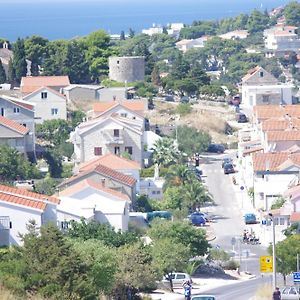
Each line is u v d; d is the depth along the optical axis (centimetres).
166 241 8450
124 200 10244
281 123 14162
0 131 13300
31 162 13525
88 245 6694
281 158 12356
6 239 7675
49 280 5700
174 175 12669
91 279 5875
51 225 6203
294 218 10581
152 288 7438
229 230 11131
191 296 6725
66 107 15962
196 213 11631
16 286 5588
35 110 15712
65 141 14725
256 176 12156
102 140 13775
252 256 9788
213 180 13550
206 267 8994
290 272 7969
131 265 6969
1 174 12481
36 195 8262
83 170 12000
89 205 9494
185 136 15138
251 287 7888
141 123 14512
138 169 12381
